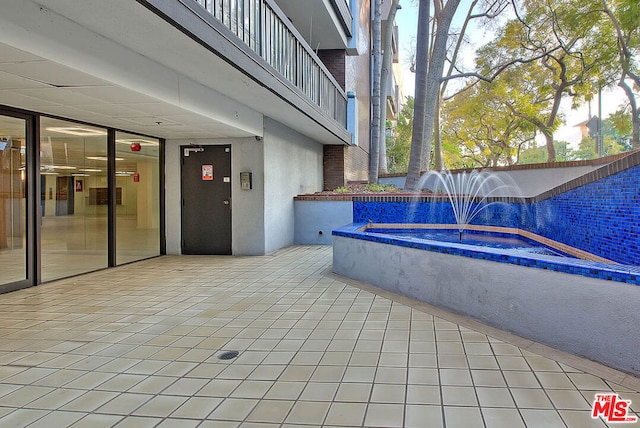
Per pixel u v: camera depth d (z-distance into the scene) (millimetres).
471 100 22797
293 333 3781
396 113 32969
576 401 2504
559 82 19172
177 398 2629
